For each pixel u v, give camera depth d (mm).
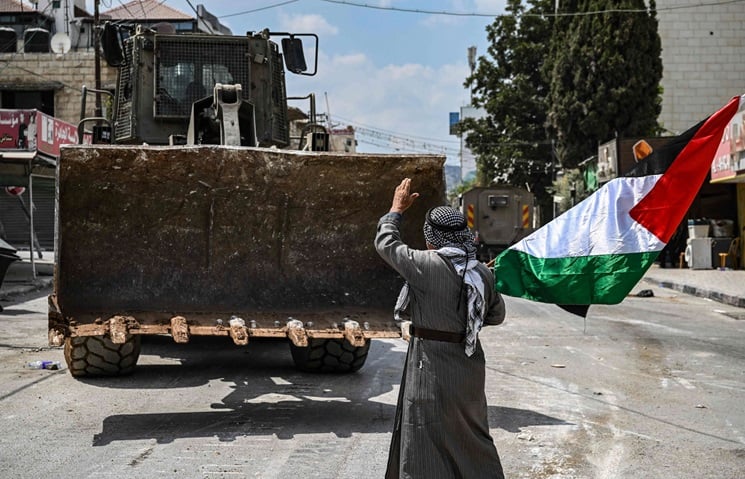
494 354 10609
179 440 6312
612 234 5656
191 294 7168
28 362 9492
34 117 24250
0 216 31094
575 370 9516
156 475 5453
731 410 7570
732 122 23219
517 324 13641
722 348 11359
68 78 38594
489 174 49062
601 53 41156
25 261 25297
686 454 6145
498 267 5902
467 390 4391
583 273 5707
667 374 9336
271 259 7258
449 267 4453
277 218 7141
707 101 52062
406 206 4789
